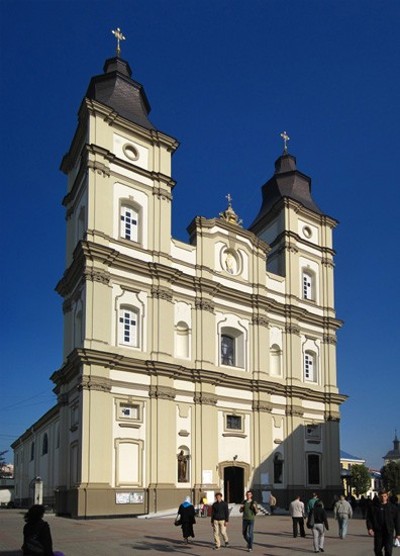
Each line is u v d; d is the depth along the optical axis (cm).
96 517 3125
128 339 3588
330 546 2059
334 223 5134
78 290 3703
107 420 3319
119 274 3612
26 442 6312
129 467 3356
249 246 4422
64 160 4328
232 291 4162
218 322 4075
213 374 3853
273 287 4528
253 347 4225
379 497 1464
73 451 3497
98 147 3672
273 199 5069
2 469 10469
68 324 3900
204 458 3684
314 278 4888
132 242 3731
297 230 4850
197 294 3984
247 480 3925
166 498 3409
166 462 3478
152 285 3734
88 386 3291
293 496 4106
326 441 4512
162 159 4022
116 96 4028
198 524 2891
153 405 3531
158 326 3675
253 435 4044
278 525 2922
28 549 877
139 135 3966
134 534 2353
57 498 3556
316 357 4684
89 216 3562
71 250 4109
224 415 3922
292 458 4197
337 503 2384
